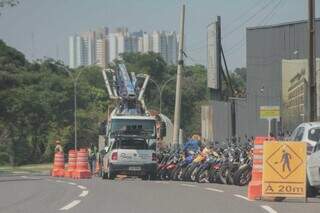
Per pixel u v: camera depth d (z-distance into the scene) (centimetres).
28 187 5991
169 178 8150
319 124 5494
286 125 12456
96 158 11456
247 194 5050
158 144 9475
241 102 13850
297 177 4550
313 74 8556
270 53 13438
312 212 3866
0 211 3847
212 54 13975
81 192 5278
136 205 4200
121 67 11094
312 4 8625
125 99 10594
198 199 4622
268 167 4556
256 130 13575
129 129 9356
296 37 13012
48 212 3797
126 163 8288
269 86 13425
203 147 7656
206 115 14800
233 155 6562
